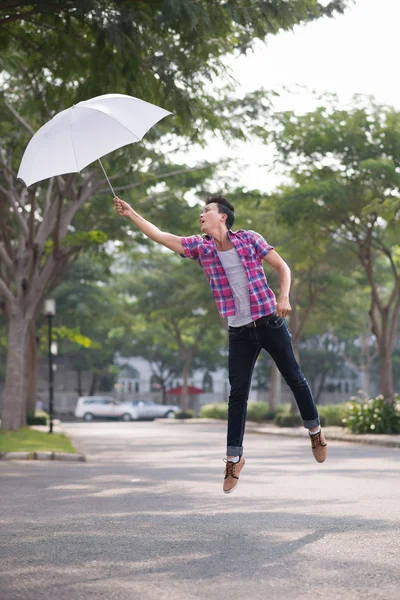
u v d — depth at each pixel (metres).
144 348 78.06
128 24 14.53
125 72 15.21
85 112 6.91
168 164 30.12
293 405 43.84
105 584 5.23
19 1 15.40
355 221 30.84
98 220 33.50
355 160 28.88
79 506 9.60
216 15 15.15
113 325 65.25
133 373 90.25
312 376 77.12
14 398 27.45
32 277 27.23
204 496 10.64
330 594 4.88
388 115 28.70
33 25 17.33
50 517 8.55
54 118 6.98
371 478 13.39
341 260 38.81
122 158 19.66
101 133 6.86
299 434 35.19
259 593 4.92
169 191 31.70
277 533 7.13
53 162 6.83
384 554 6.09
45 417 43.53
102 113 6.91
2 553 6.38
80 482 13.17
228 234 6.74
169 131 22.86
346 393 83.00
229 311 6.79
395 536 6.89
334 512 8.56
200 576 5.42
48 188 27.06
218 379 91.19
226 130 21.17
